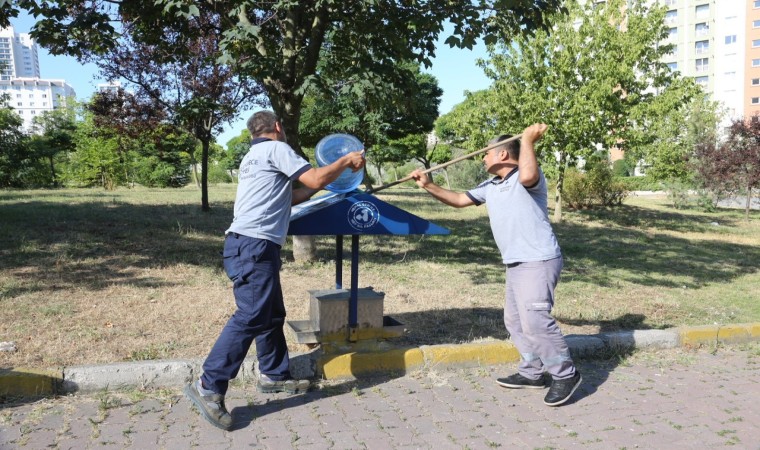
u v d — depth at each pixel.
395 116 25.16
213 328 5.20
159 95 13.70
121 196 20.89
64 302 5.78
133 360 4.33
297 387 4.05
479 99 16.73
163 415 3.64
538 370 4.24
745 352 5.35
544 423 3.71
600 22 15.77
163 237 9.99
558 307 6.57
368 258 8.98
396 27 7.98
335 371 4.36
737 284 8.58
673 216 20.31
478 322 5.77
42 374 3.83
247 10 8.03
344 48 8.70
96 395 3.87
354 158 3.68
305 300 6.31
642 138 15.85
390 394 4.12
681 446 3.41
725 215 22.28
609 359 5.06
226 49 6.76
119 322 5.25
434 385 4.31
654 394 4.25
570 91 15.72
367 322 4.52
